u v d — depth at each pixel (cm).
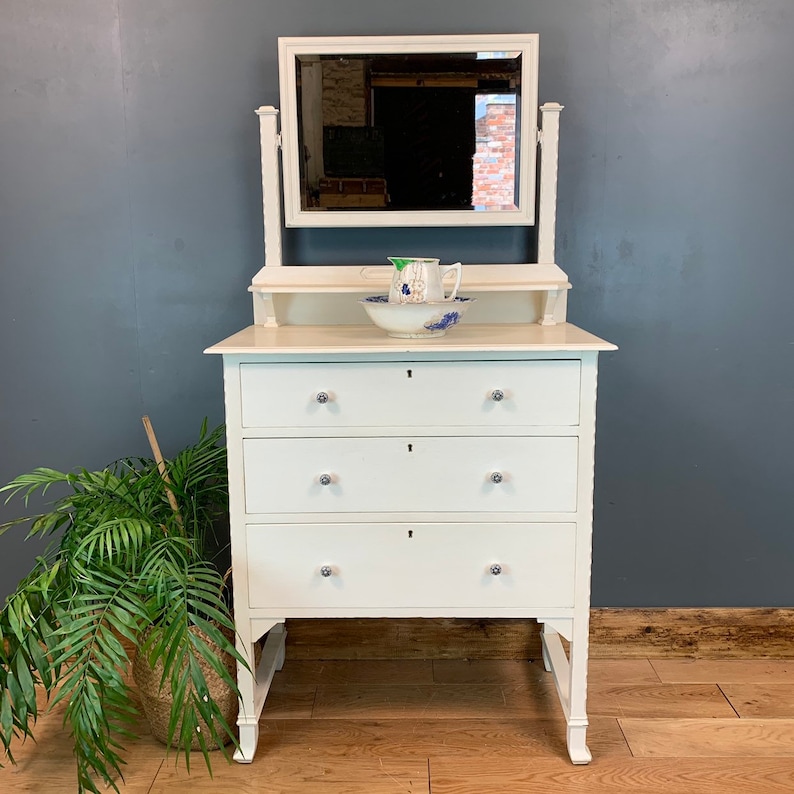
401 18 163
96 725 123
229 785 143
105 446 180
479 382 135
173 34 164
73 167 169
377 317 142
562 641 187
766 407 177
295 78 159
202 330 176
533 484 138
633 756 150
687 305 174
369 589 142
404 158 162
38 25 164
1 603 185
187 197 170
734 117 166
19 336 175
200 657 147
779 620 185
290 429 137
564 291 166
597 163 168
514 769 147
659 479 181
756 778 143
